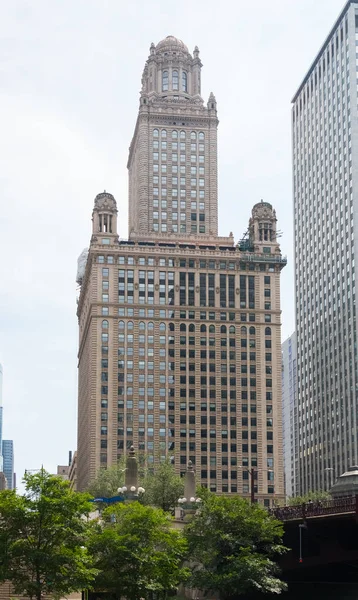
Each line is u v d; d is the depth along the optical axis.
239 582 99.62
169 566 96.62
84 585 86.00
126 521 96.19
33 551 83.44
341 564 111.19
